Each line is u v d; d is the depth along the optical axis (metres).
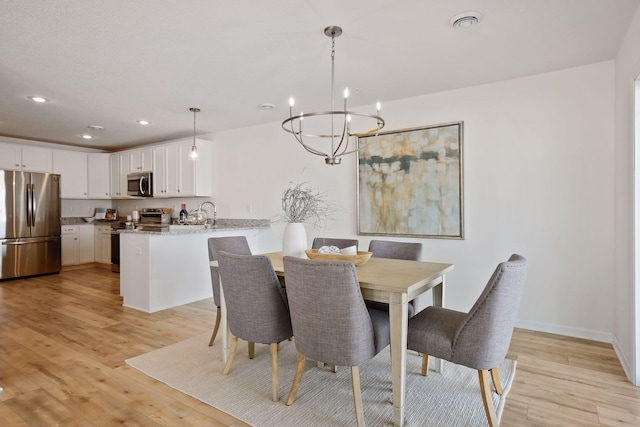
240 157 5.34
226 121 4.91
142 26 2.37
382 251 3.12
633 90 2.35
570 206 3.15
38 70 3.10
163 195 5.90
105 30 2.42
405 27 2.40
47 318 3.72
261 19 2.29
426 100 3.81
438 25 2.38
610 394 2.20
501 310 1.78
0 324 3.52
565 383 2.33
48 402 2.13
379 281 2.02
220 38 2.54
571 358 2.70
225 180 5.52
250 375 2.48
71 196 6.57
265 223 5.09
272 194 5.01
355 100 4.00
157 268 4.02
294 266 1.89
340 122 4.42
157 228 5.77
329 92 3.72
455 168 3.63
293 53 2.80
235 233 4.86
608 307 3.01
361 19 2.30
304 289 1.88
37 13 2.20
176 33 2.47
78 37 2.51
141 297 4.02
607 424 1.90
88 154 6.77
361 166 4.19
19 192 5.68
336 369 2.54
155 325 3.51
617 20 2.33
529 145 3.31
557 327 3.21
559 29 2.45
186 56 2.84
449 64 3.03
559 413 2.00
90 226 6.93
